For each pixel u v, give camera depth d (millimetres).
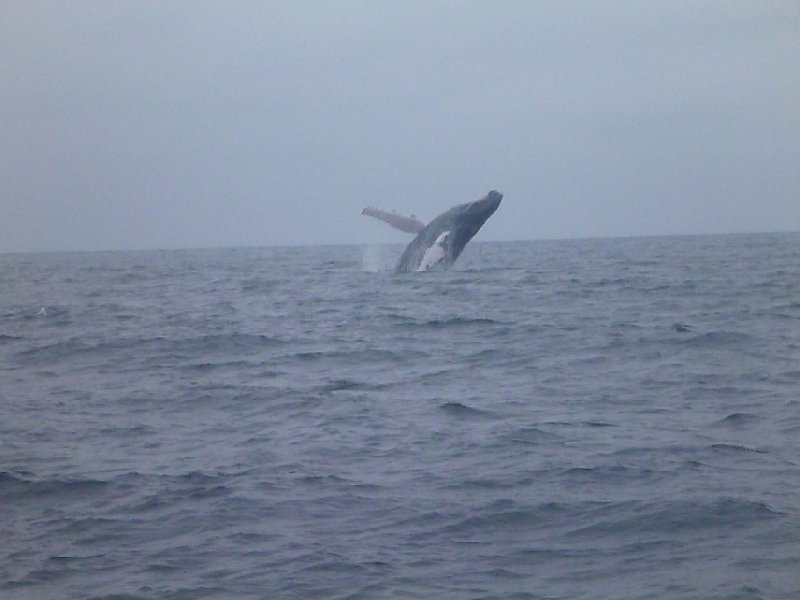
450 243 80312
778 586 16766
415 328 55156
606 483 23406
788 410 31641
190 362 46125
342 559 18766
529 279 90125
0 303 87062
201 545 19859
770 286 80812
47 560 19312
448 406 33219
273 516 21547
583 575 17719
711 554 18500
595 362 42656
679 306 65312
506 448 27203
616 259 139625
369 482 24062
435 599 16781
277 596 17062
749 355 43656
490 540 19734
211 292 91188
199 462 26703
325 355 46312
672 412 31828
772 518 20312
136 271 150000
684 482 23250
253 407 34562
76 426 32312
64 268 172875
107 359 48156
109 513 22297
